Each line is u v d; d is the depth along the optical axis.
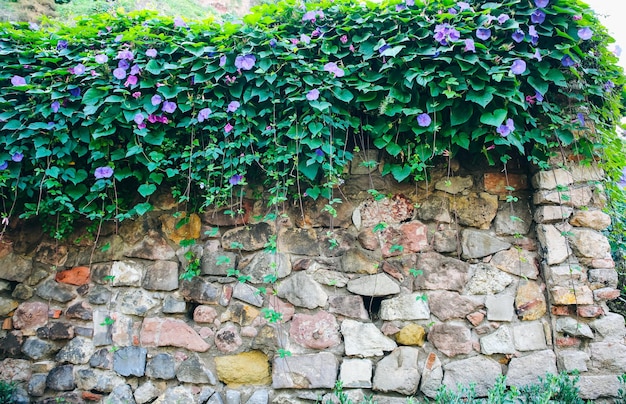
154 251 2.42
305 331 2.27
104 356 2.33
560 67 2.26
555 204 2.23
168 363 2.29
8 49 2.34
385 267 2.31
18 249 2.49
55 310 2.41
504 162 2.23
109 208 2.33
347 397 2.08
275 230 2.38
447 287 2.26
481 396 2.12
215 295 2.34
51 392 2.33
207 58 2.26
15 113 2.24
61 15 4.26
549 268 2.19
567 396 1.96
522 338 2.18
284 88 2.28
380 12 2.26
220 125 2.28
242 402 2.22
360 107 2.31
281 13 2.33
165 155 2.31
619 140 2.41
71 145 2.25
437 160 2.38
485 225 2.32
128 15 2.41
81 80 2.25
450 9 2.20
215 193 2.38
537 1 2.16
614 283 2.14
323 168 2.20
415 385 2.15
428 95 2.20
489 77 2.10
